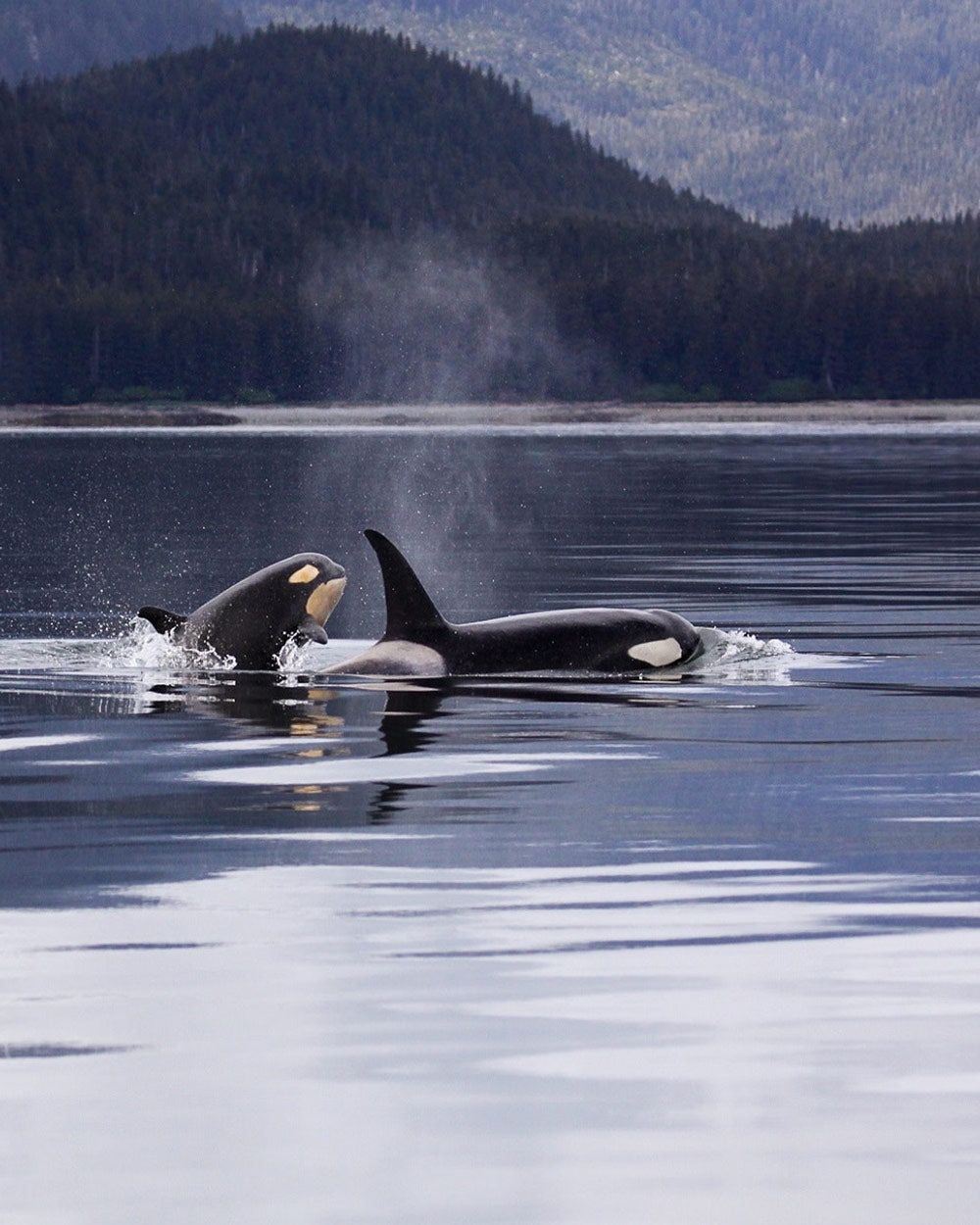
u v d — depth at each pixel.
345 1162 20.64
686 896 30.78
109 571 105.31
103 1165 20.62
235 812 37.53
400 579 58.12
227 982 26.28
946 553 111.94
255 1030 24.42
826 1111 21.86
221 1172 20.45
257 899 30.66
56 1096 22.41
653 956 27.42
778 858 33.44
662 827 36.19
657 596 88.38
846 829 36.00
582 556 115.25
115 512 166.50
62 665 60.69
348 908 30.05
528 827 36.16
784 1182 20.11
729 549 117.81
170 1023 24.69
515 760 43.59
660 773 41.97
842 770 42.38
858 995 25.66
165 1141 21.20
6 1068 23.23
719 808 38.00
